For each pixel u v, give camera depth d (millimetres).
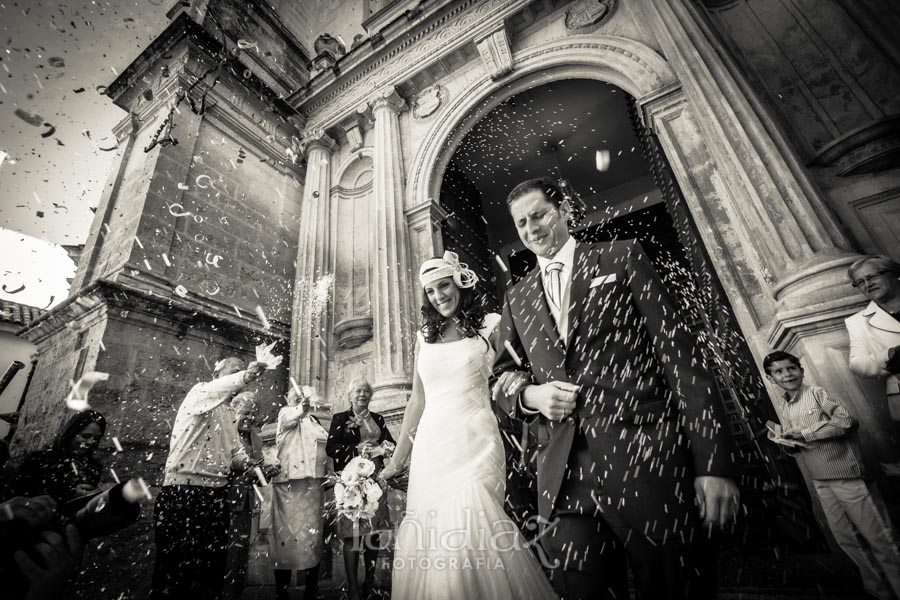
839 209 3227
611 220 8742
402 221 5398
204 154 5430
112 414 3635
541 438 1108
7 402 9500
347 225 6281
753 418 4238
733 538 3246
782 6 4086
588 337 1068
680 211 4656
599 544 929
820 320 2465
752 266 3334
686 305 5922
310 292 5660
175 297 4461
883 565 1925
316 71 7727
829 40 3764
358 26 8375
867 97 3467
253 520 3941
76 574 2855
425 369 1628
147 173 4809
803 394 2355
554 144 7613
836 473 2115
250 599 3191
